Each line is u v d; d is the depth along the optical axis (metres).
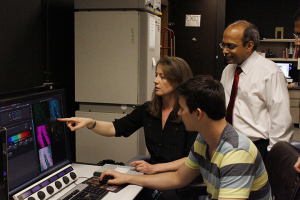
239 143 1.17
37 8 2.25
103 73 2.55
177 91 1.23
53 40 2.46
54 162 1.50
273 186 1.46
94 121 1.79
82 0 2.51
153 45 2.62
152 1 2.58
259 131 2.07
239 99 2.16
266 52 6.23
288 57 5.99
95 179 1.57
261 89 2.05
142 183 1.52
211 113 1.17
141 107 1.98
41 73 2.34
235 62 2.13
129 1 2.42
